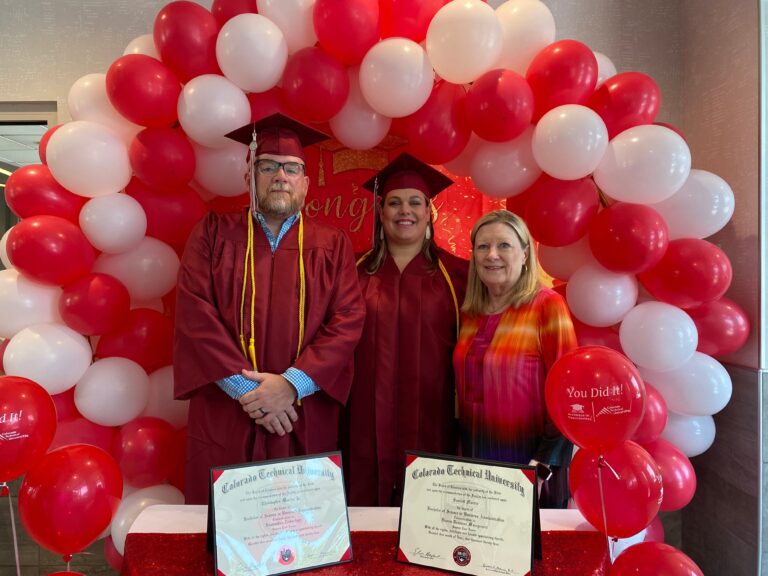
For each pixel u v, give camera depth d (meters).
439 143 2.00
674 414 2.13
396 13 1.97
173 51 1.95
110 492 1.49
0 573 2.49
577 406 1.37
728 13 2.31
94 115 2.08
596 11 2.68
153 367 2.24
